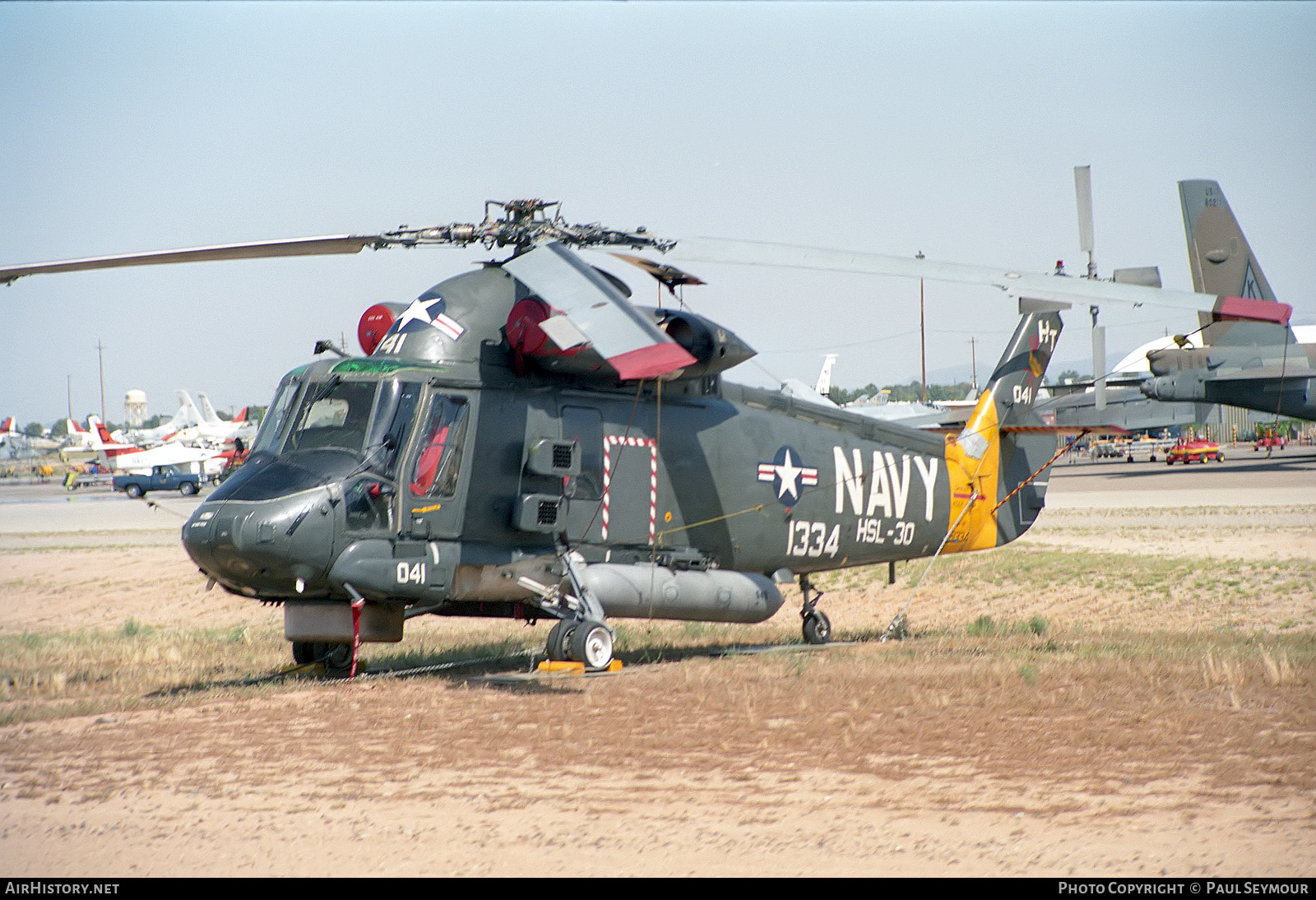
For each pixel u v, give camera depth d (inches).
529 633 1121.4
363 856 386.6
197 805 450.3
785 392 992.2
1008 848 387.5
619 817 428.1
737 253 754.8
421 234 751.7
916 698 644.1
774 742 544.4
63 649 993.5
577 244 778.2
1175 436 6594.5
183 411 6889.8
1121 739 539.5
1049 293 750.5
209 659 919.0
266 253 730.2
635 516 823.1
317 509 690.2
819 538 939.3
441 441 738.8
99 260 705.0
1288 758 501.0
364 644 983.6
